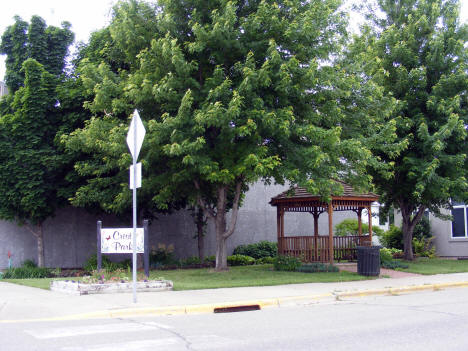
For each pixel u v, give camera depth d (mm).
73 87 20406
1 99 21984
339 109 16781
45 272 19859
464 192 21656
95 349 7258
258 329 8930
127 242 14094
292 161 16203
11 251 22328
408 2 22609
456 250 28719
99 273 14109
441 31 21469
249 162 14766
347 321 9727
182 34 16688
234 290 13750
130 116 16672
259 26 15680
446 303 12312
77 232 23875
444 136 19625
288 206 20531
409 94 21453
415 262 22812
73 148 17875
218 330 8859
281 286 14719
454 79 20672
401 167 20953
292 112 16109
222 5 15797
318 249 19734
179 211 26484
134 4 17094
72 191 20516
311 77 15273
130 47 17156
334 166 16656
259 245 27922
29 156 19688
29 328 9039
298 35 15672
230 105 14305
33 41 21125
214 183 18047
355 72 18625
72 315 10188
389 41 21609
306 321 9781
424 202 22031
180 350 7199
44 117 20188
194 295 12750
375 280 16469
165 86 14938
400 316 10297
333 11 17297
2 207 20203
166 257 23609
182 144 14594
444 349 7234
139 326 9273
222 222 18656
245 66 15359
